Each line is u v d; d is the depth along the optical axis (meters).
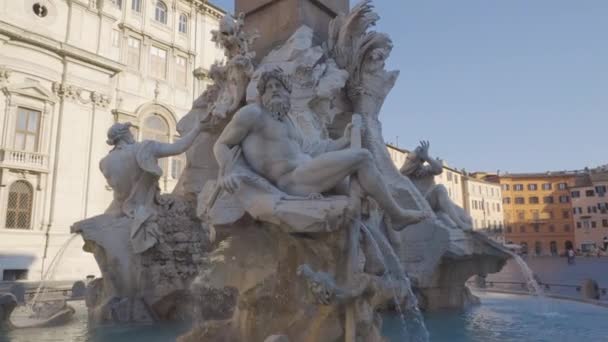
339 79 7.62
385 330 6.09
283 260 4.79
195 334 4.98
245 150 4.50
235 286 5.43
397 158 38.25
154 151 8.05
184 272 7.77
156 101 30.50
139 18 30.38
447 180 51.16
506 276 21.09
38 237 23.25
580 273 25.25
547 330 6.55
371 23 8.81
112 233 7.61
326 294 3.93
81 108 26.05
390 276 4.91
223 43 7.75
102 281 8.05
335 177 4.21
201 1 34.19
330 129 8.35
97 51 27.28
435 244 8.24
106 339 5.98
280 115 4.51
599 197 60.91
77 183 25.31
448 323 7.19
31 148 23.92
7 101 23.03
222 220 4.87
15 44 23.33
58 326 7.00
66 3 26.02
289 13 8.52
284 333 4.43
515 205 64.50
